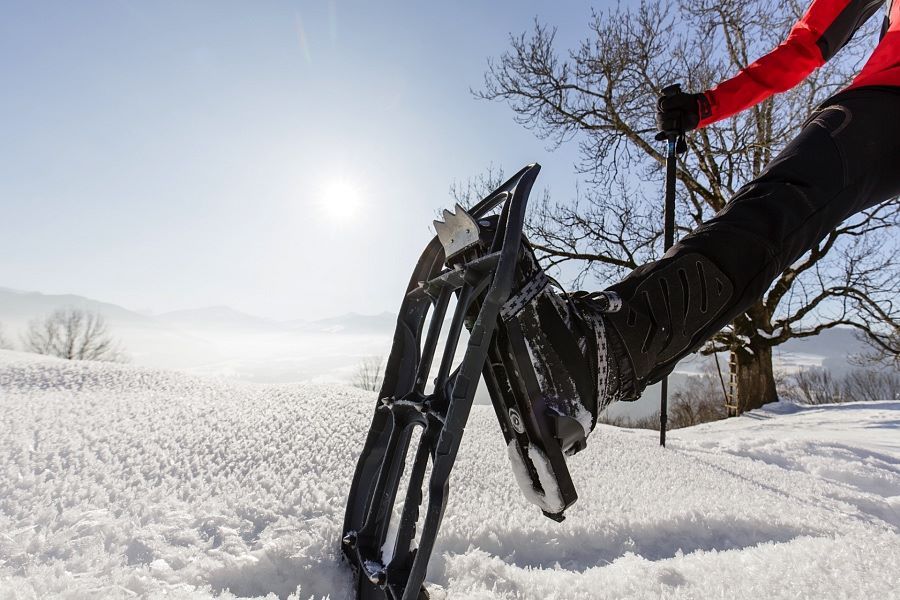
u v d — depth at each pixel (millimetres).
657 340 657
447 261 698
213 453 1307
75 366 2424
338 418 1682
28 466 1130
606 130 9469
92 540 819
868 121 676
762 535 1235
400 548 615
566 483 590
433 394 643
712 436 4188
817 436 3988
